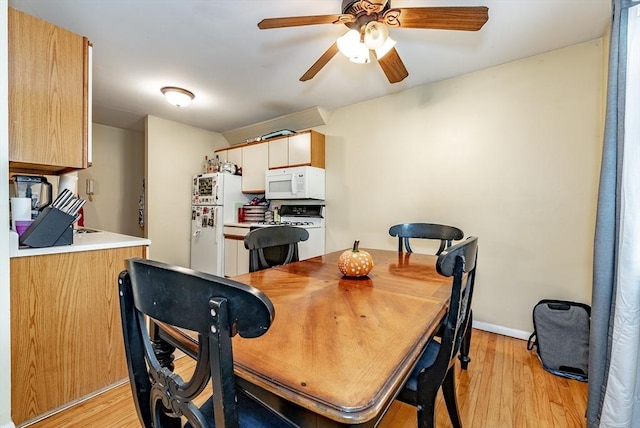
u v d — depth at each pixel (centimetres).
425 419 98
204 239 416
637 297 115
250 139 452
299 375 61
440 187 275
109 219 444
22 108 138
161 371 67
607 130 131
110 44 220
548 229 224
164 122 404
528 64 232
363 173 327
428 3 176
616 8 127
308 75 211
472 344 224
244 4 177
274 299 108
